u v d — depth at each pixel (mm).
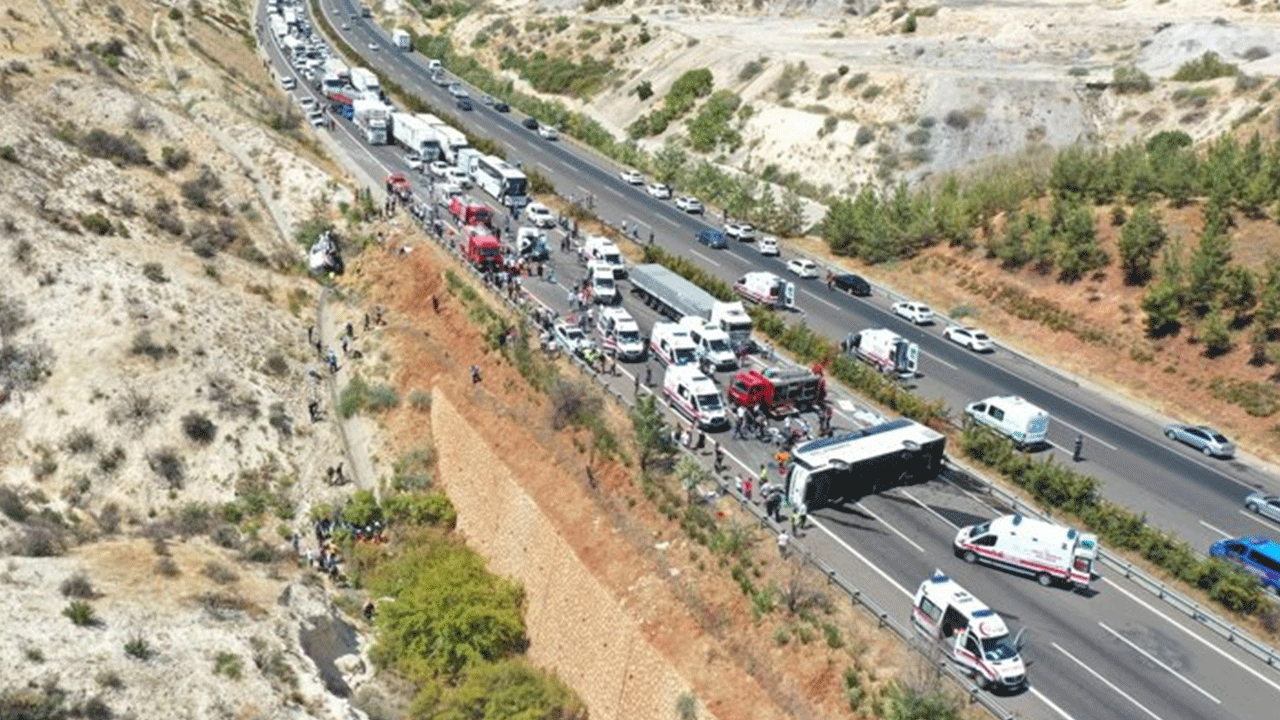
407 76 155875
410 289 82312
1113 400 71500
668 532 52250
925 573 49531
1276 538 54969
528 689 50219
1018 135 115312
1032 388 72625
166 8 131500
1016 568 49688
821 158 118812
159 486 62594
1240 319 72000
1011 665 41906
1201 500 58844
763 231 103875
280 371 73375
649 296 81125
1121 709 41375
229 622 49719
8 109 86062
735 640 45625
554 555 54750
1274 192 78375
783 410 63781
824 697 42281
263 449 66688
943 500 55938
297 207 95000
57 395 64688
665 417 63219
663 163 120062
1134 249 77562
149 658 45750
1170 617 47406
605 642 49844
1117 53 131250
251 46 144500
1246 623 47188
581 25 168125
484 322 73375
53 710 41750
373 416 70938
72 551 54719
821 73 130250
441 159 112000
